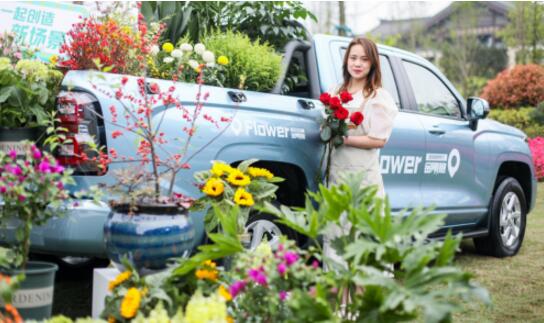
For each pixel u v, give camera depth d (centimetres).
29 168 312
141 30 438
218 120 414
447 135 595
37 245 365
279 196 482
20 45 434
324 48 520
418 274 260
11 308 255
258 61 471
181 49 443
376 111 442
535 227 843
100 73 378
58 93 392
